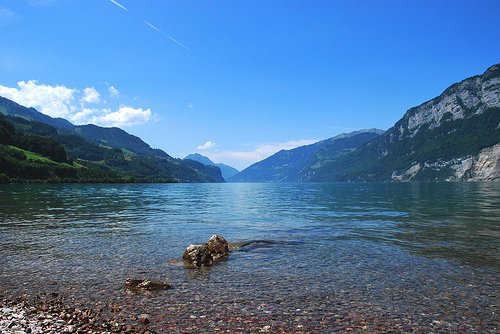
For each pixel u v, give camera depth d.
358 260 21.44
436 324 12.29
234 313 13.32
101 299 14.91
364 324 12.29
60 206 59.88
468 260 21.19
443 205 62.47
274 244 26.48
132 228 35.38
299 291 15.84
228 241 28.11
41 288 16.41
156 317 12.95
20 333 11.51
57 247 25.75
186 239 29.11
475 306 13.91
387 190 145.25
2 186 133.12
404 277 17.80
